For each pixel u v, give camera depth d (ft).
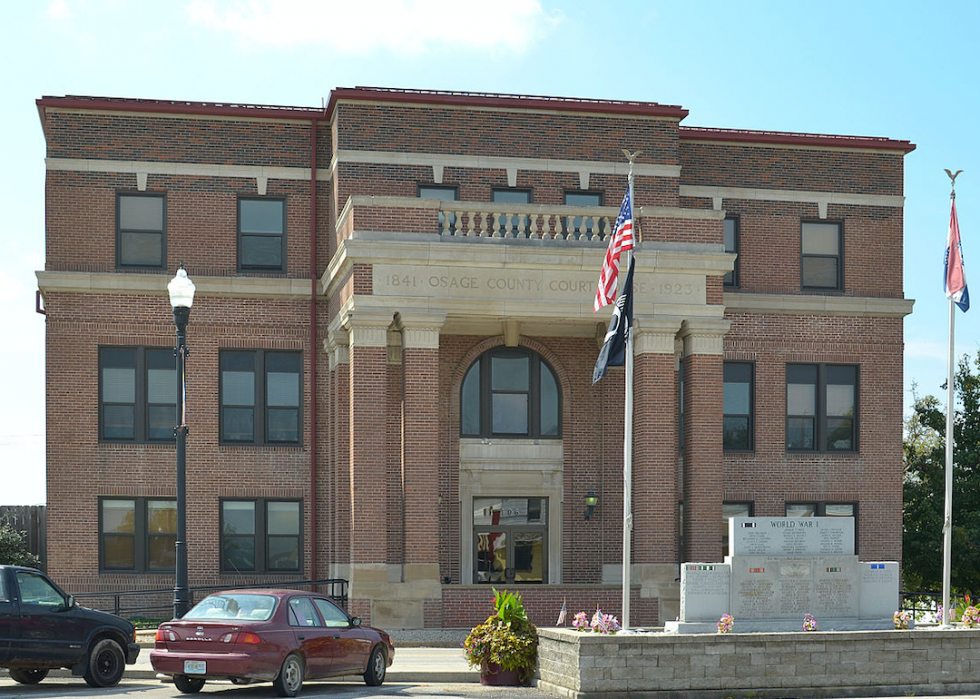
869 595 77.92
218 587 109.19
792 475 123.54
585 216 107.34
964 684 70.69
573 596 105.40
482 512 116.88
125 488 115.55
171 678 75.00
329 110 118.52
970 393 137.18
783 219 126.82
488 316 106.11
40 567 128.06
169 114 118.52
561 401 118.52
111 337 115.96
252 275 118.83
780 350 124.26
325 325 119.03
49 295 115.24
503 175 117.50
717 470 107.86
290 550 117.50
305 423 118.21
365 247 102.83
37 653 68.85
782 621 76.48
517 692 70.03
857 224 128.16
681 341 112.78
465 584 105.40
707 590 75.82
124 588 114.73
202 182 118.73
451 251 103.96
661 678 66.23
